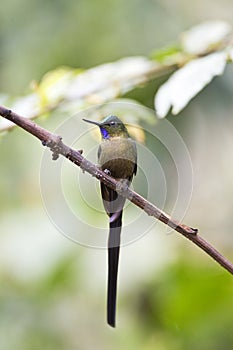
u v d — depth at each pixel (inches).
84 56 449.4
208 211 466.6
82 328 446.6
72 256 412.8
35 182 445.7
